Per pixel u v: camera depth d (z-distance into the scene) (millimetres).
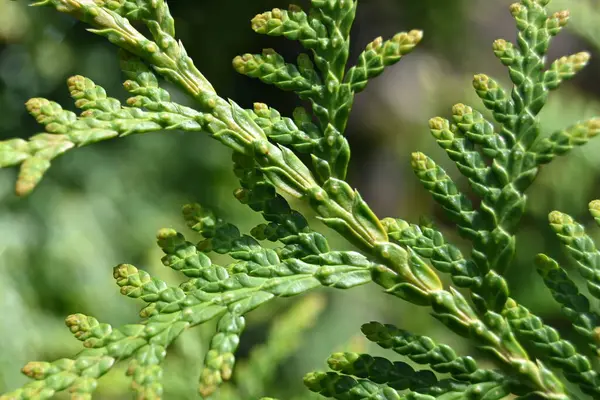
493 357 226
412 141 622
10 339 363
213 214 228
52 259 402
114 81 487
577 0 368
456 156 232
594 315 226
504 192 230
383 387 225
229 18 569
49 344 375
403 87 662
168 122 226
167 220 457
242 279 226
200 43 570
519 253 461
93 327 221
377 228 228
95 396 296
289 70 233
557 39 551
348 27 234
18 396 216
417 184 635
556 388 225
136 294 224
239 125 229
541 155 230
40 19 467
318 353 423
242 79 599
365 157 680
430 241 230
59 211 425
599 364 359
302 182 229
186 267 226
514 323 227
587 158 435
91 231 425
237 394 268
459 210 231
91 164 459
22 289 386
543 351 226
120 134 224
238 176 229
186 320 223
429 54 652
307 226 229
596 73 526
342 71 233
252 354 271
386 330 227
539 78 233
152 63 228
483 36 647
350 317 459
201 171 485
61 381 218
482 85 233
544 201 448
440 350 226
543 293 444
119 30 227
